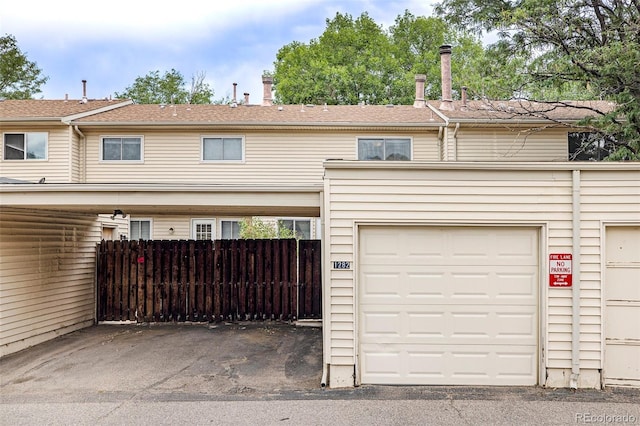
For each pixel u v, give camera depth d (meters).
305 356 8.09
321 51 33.56
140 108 16.48
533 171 6.59
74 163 14.54
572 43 12.71
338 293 6.62
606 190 6.49
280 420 5.44
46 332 9.45
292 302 11.09
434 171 6.65
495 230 6.71
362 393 6.32
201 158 14.81
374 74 31.53
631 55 10.68
